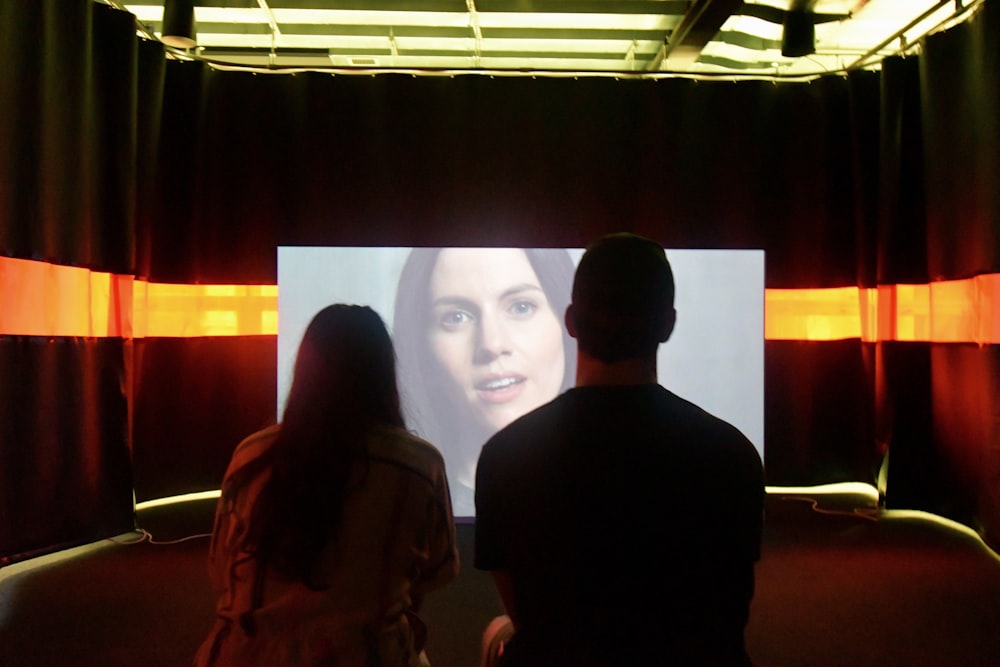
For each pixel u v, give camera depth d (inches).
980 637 98.8
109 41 142.3
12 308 117.9
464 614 106.1
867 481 173.8
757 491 36.4
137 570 124.8
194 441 166.2
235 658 43.6
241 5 158.9
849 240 175.9
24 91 119.6
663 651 34.7
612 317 36.9
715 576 35.4
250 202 170.7
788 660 92.2
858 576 122.3
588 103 175.2
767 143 178.9
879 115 168.9
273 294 171.6
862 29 172.9
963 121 141.3
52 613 106.5
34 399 122.1
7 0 116.4
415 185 173.2
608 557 35.0
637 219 175.8
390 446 46.5
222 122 169.8
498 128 173.9
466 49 185.6
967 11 146.6
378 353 48.5
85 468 133.8
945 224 145.9
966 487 143.9
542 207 174.6
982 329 135.3
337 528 43.6
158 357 163.2
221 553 47.0
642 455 35.5
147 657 92.6
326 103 171.9
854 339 176.2
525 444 36.7
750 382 151.9
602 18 168.7
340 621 43.5
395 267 146.7
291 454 44.3
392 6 160.1
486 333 143.8
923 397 158.1
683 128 176.2
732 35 179.5
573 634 35.0
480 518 38.5
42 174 122.5
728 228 176.9
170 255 164.1
